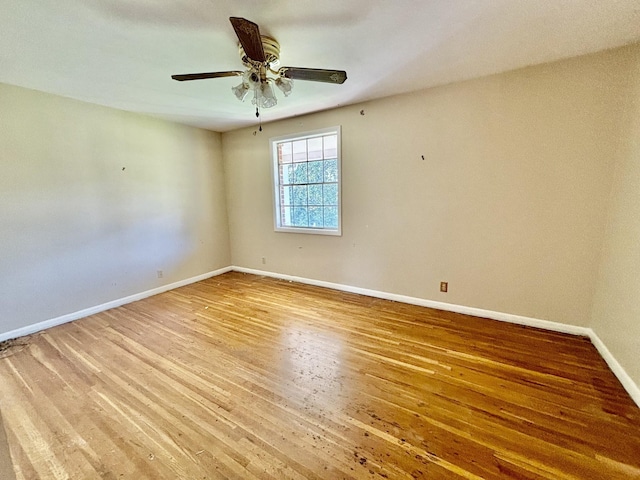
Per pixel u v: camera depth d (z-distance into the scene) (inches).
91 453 58.6
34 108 112.0
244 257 195.0
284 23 70.9
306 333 107.7
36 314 115.4
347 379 80.6
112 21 68.2
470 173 112.2
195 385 79.4
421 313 122.7
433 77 105.6
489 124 106.3
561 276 101.2
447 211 119.0
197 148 175.3
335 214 154.6
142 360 92.0
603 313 90.1
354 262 148.3
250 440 61.2
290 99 126.3
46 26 69.8
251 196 183.2
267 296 148.4
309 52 86.0
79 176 125.6
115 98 121.7
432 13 68.0
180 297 149.8
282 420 66.4
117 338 107.0
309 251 164.4
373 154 133.2
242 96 89.0
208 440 61.4
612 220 88.7
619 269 82.1
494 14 68.6
